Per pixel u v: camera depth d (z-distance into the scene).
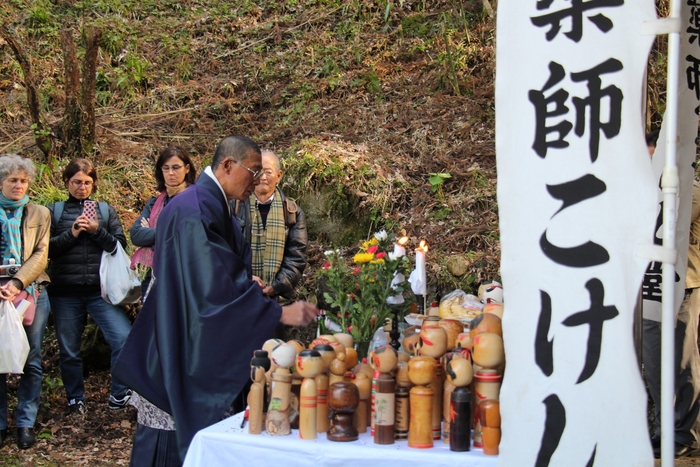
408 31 7.68
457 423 1.96
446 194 5.68
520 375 1.87
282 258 4.31
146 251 4.31
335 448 2.00
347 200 5.61
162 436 2.77
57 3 8.51
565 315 1.85
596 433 1.80
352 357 2.27
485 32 7.29
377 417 2.03
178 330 2.61
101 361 5.16
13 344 3.87
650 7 1.82
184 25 8.39
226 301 2.60
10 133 6.62
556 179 1.87
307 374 2.07
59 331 4.47
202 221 2.69
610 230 1.82
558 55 1.88
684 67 2.81
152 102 7.30
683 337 3.63
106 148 6.41
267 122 6.95
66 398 4.73
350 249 5.50
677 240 2.85
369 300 2.65
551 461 1.82
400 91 6.93
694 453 3.72
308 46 7.82
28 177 4.15
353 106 6.80
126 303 4.47
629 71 1.82
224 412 2.55
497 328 2.10
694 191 3.60
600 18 1.85
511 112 1.92
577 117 1.86
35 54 7.65
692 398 3.65
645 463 1.76
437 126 6.33
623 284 1.81
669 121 1.87
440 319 2.39
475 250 5.20
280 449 2.05
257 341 2.59
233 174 2.91
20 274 3.97
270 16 8.49
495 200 5.53
